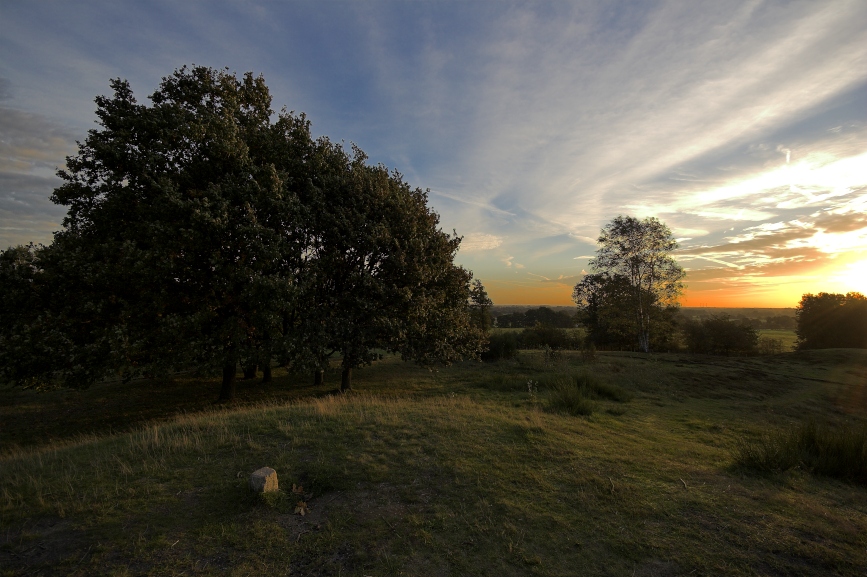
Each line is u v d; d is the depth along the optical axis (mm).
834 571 3703
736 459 6969
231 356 12336
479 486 5285
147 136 11938
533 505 4840
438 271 14969
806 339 39812
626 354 28594
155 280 10922
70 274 10750
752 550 4012
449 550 3951
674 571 3680
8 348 10203
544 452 6605
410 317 13812
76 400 16109
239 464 5805
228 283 11391
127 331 10703
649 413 12250
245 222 11836
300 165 14133
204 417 8688
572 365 21859
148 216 11367
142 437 7043
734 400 16422
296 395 16312
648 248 32781
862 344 36000
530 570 3676
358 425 7695
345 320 13328
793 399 17141
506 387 15797
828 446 7234
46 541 3885
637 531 4340
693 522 4566
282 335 12953
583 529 4363
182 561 3646
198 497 4848
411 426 7762
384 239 13500
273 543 3994
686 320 40375
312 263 13195
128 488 4980
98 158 11805
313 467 5727
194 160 12102
